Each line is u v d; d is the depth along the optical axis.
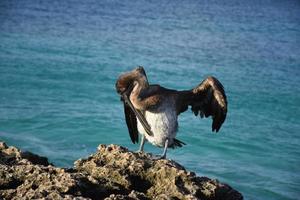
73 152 24.67
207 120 29.06
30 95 32.75
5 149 11.89
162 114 11.88
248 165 24.53
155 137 11.95
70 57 43.06
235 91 36.69
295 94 36.91
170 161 11.02
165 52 47.94
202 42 54.97
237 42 56.84
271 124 30.42
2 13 65.00
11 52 43.53
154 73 40.25
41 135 26.55
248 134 28.31
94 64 41.22
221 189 10.49
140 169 10.55
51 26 57.88
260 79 40.84
